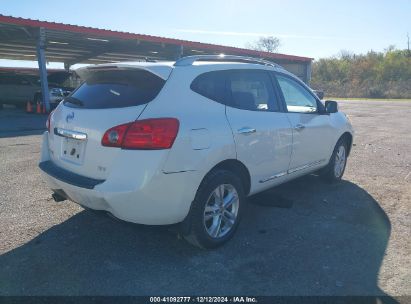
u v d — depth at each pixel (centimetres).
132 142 312
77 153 352
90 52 2555
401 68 6906
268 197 523
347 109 2623
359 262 352
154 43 2014
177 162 323
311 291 305
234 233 396
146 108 321
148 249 372
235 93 397
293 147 463
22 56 2981
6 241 383
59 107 403
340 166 612
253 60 449
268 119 423
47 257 353
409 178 648
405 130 1353
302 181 616
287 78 490
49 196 521
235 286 312
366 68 7169
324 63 7688
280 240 396
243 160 387
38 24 1598
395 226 437
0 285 308
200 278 323
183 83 351
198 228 351
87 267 337
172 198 326
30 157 779
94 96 362
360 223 445
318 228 428
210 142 348
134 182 311
